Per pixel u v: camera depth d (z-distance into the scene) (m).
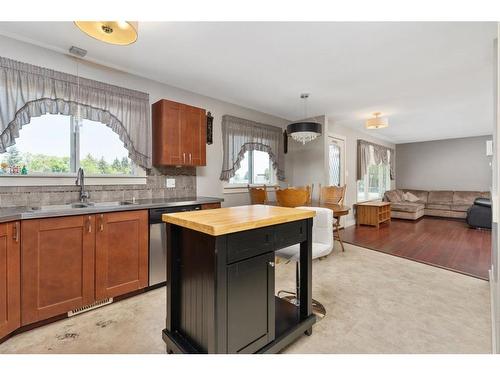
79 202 2.50
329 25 2.02
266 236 1.48
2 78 2.06
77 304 1.99
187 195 3.43
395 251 3.86
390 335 1.76
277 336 1.56
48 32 2.11
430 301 2.26
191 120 3.13
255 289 1.43
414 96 3.77
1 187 2.11
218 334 1.26
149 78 3.04
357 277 2.83
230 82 3.20
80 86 2.47
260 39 2.22
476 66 2.77
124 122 2.76
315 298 2.32
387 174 8.10
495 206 1.12
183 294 1.53
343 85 3.32
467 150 7.40
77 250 1.99
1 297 1.64
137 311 2.10
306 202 3.74
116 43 1.92
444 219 6.93
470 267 3.15
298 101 3.99
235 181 4.21
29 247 1.77
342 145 5.77
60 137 2.46
